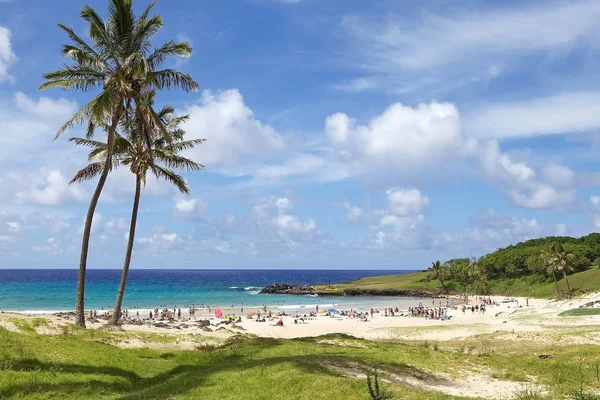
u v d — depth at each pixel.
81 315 29.00
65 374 17.62
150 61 30.88
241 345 25.98
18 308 95.69
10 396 14.57
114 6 29.06
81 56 28.78
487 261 149.75
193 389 15.47
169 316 73.12
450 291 149.50
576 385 18.11
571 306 72.12
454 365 21.45
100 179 30.06
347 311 88.94
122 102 29.92
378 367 18.86
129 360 21.77
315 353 22.34
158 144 35.84
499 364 22.39
